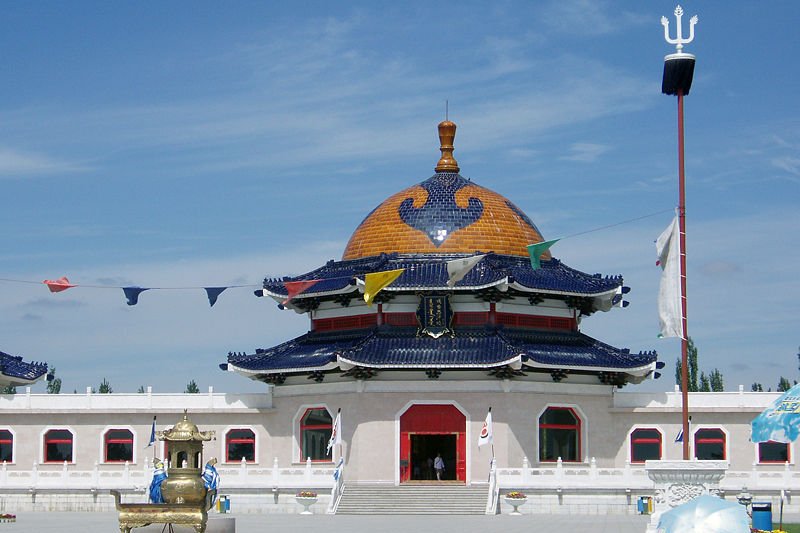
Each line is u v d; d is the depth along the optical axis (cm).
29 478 9456
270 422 9869
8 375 10556
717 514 4400
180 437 5281
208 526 5441
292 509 8988
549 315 9931
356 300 9888
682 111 6225
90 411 9988
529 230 10312
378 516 8475
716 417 9625
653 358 9600
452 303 9619
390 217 10175
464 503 8769
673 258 6047
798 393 5953
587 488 8775
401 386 9362
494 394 9325
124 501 9356
